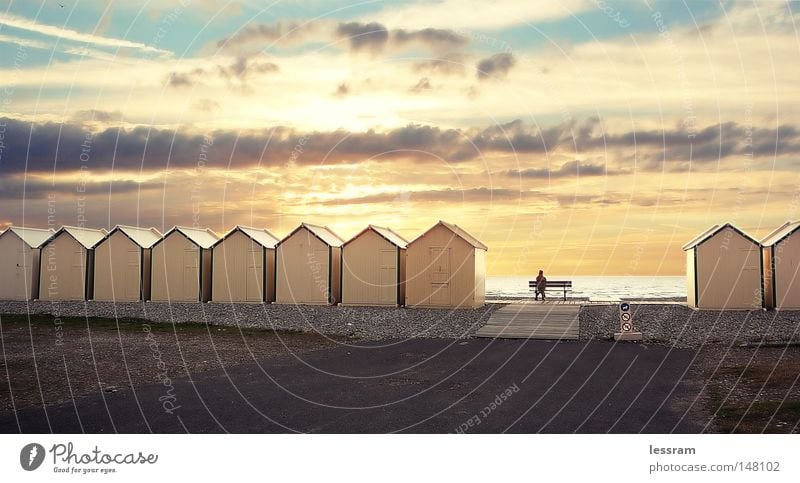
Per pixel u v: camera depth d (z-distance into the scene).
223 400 12.82
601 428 10.85
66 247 38.12
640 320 26.81
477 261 33.50
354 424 11.15
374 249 34.34
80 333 23.56
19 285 38.22
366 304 34.22
